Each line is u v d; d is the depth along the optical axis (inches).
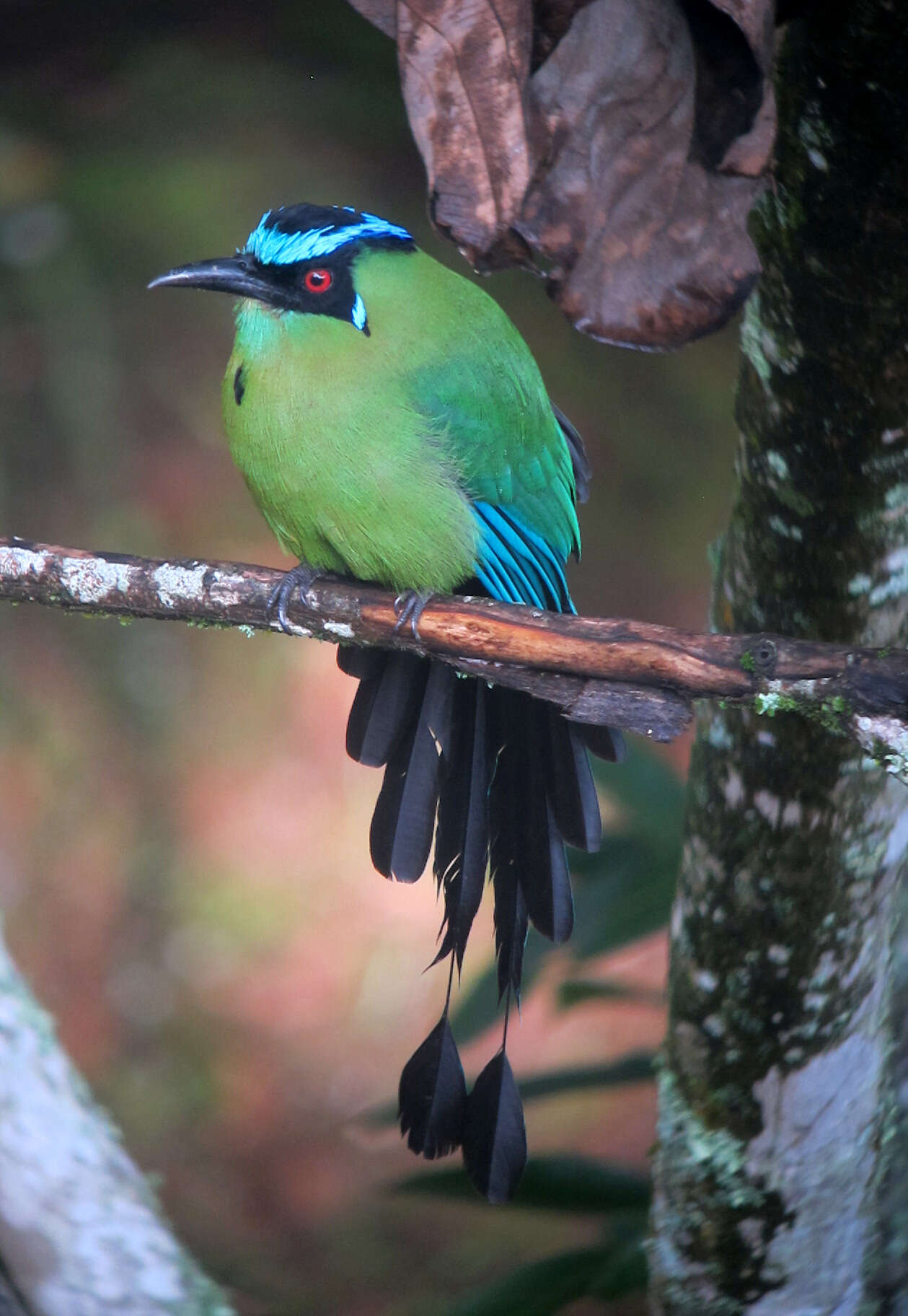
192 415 584.1
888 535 199.9
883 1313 227.0
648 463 588.4
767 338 191.8
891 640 210.1
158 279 277.6
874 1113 222.1
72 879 597.3
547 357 568.4
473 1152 242.8
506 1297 276.1
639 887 293.0
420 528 279.6
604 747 266.4
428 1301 499.2
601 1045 587.5
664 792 303.6
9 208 516.1
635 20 165.2
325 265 275.0
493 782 269.4
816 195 180.5
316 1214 532.1
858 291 182.9
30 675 606.5
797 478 197.5
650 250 170.9
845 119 175.5
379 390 274.5
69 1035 575.5
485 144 164.1
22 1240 199.8
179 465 593.0
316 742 644.1
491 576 291.7
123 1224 204.7
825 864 207.5
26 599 248.2
